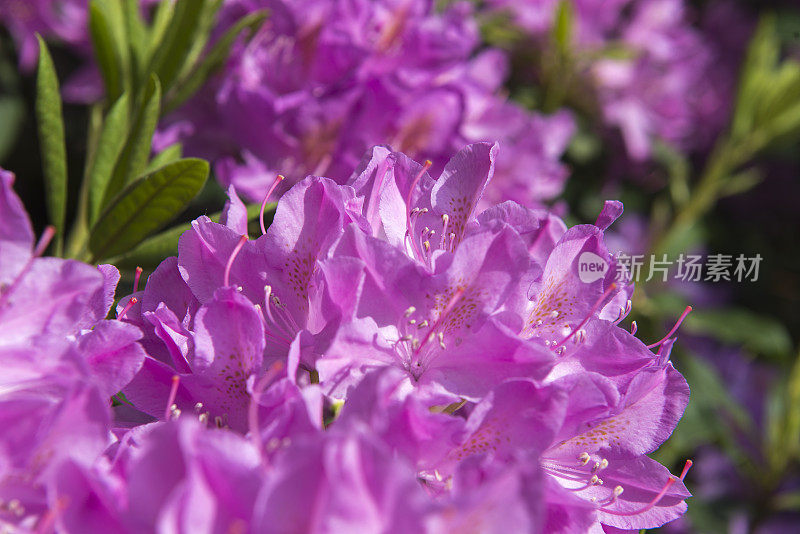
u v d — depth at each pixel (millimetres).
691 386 836
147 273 562
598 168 944
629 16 930
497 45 856
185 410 511
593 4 854
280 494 437
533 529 439
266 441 467
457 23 700
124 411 522
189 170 541
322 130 633
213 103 660
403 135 646
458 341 503
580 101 903
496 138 727
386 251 495
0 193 473
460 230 520
